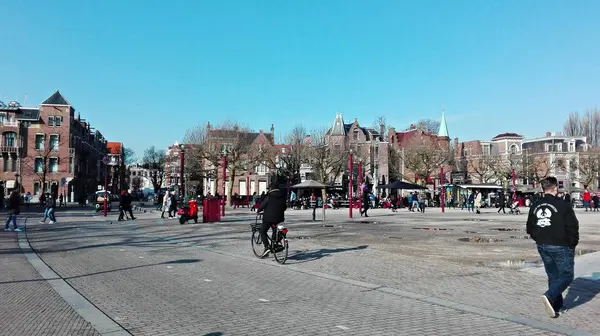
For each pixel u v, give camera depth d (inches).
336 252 505.0
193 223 949.8
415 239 643.5
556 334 219.8
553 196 256.5
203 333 218.7
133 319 242.1
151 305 272.5
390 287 326.3
